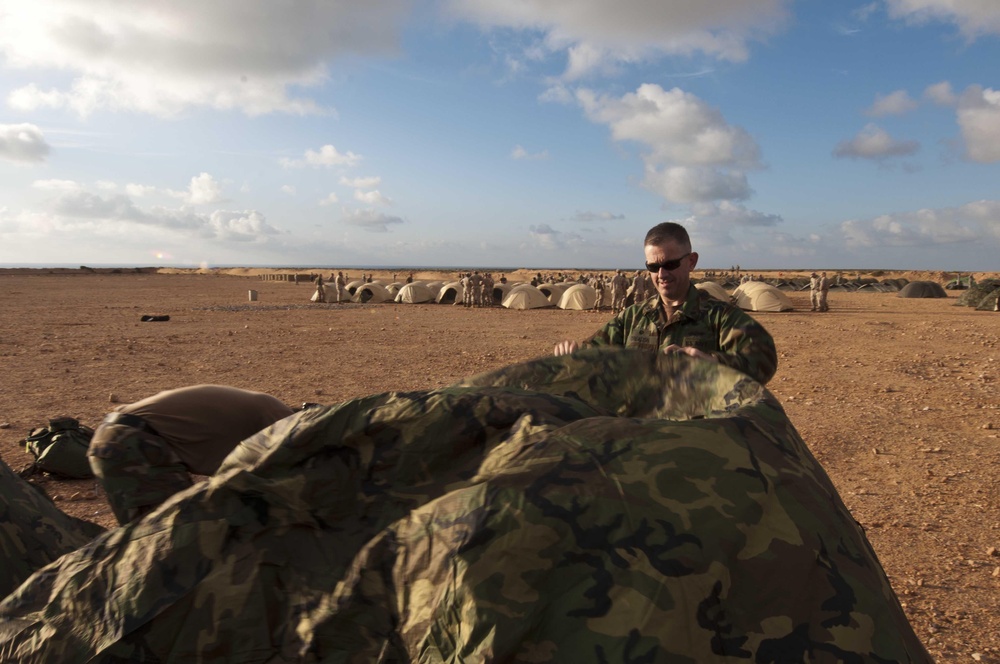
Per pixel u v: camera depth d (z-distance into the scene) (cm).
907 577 387
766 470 170
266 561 173
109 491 310
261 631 167
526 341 1623
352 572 165
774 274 8200
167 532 177
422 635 151
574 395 218
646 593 144
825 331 1767
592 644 139
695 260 293
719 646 141
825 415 807
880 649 148
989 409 823
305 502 177
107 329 1866
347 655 159
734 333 275
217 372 1117
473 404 183
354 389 966
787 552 156
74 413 797
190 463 328
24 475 557
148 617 169
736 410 195
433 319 2372
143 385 990
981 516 481
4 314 2342
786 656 142
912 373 1097
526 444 171
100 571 179
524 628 141
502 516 153
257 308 2977
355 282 4353
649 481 159
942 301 3338
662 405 217
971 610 346
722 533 154
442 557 155
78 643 172
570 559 149
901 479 568
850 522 181
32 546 307
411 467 178
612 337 311
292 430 183
